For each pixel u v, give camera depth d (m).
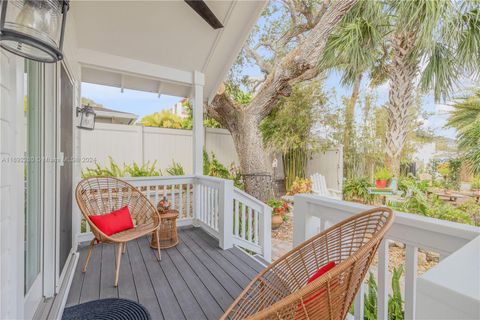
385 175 4.70
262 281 1.21
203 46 3.37
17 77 1.05
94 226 2.09
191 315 1.64
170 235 2.86
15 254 1.04
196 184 3.61
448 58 3.99
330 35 4.48
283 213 4.52
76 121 2.82
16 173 1.04
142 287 1.97
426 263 2.63
